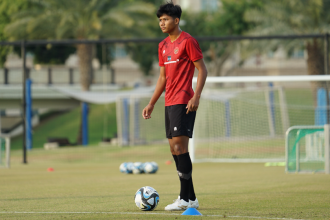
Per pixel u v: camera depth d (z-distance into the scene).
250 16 83.00
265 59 141.88
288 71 142.12
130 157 55.78
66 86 101.94
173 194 19.44
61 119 99.12
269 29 80.50
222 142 65.62
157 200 14.80
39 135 91.00
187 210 13.80
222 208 15.12
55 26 85.62
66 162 49.03
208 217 13.05
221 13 128.00
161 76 15.81
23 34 87.94
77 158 55.34
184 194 14.77
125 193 20.20
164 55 15.11
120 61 154.38
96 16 85.00
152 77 150.75
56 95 97.50
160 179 26.98
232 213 13.93
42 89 96.62
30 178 28.66
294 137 30.64
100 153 61.41
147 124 85.94
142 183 24.72
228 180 26.17
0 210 15.05
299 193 19.47
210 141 66.88
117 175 30.58
